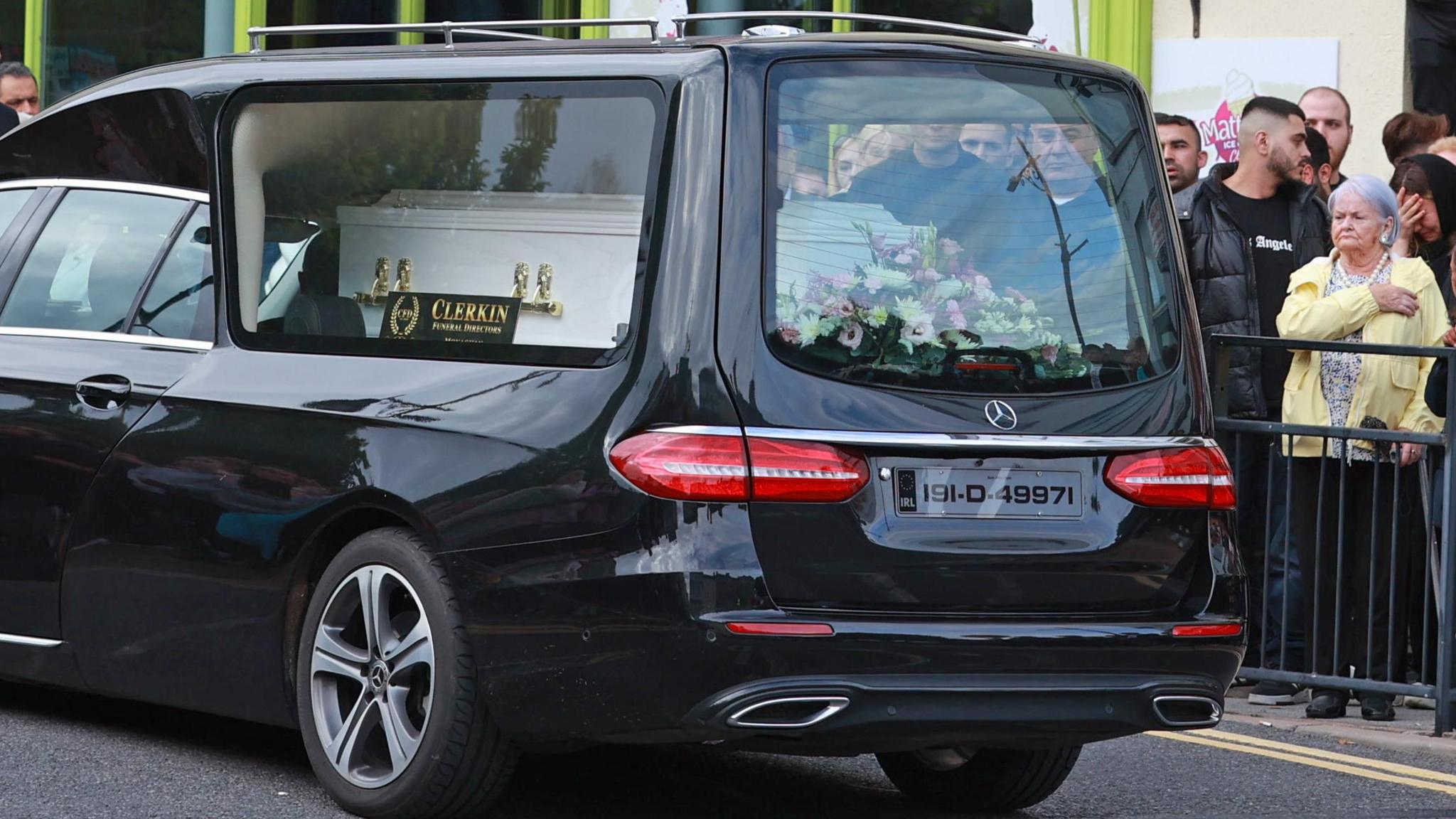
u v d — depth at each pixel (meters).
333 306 8.95
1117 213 8.64
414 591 8.23
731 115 7.97
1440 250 13.81
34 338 10.12
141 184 9.95
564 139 8.34
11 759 9.45
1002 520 8.02
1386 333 12.70
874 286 8.01
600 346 8.02
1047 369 8.24
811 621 7.62
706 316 7.78
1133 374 8.46
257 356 9.15
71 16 22.16
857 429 7.80
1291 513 12.65
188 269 9.60
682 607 7.54
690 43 8.27
